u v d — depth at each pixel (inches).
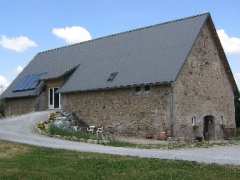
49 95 1747.0
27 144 879.1
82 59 1748.3
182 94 1333.7
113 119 1440.7
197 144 1119.6
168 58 1389.0
